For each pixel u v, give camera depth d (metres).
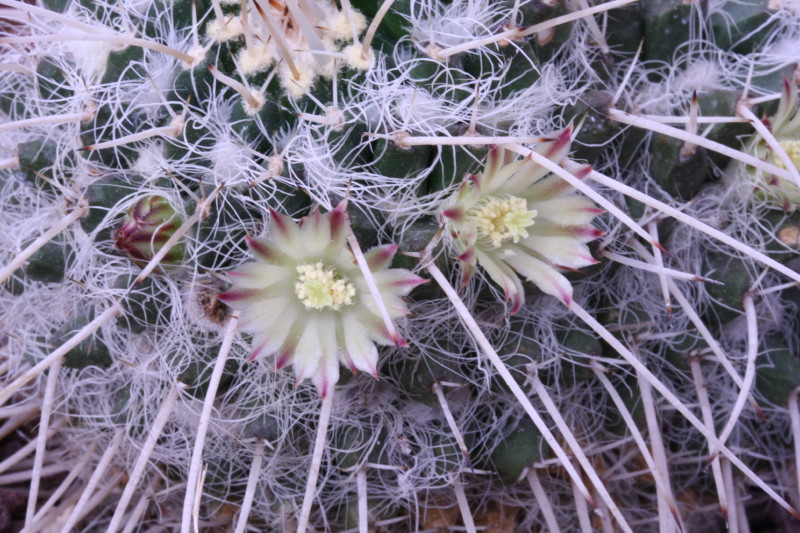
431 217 0.12
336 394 0.12
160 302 0.12
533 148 0.11
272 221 0.11
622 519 0.11
